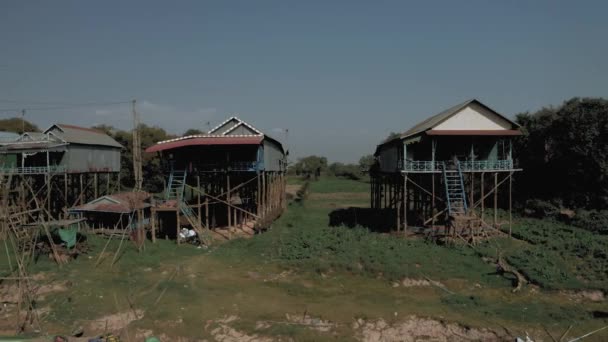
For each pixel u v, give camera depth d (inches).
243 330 727.7
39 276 983.0
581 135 1593.3
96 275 996.6
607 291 875.4
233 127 1509.6
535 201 1708.9
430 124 1272.1
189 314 778.8
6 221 1072.2
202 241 1306.6
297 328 732.7
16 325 758.5
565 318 766.5
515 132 1253.7
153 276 1002.7
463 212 1251.2
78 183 1918.1
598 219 1467.8
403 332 725.9
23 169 1462.8
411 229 1366.9
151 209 1316.4
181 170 1430.9
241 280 976.3
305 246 1188.5
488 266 1031.0
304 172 5022.1
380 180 1791.3
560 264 1022.4
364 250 1112.2
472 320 756.0
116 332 732.7
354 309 799.7
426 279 952.9
